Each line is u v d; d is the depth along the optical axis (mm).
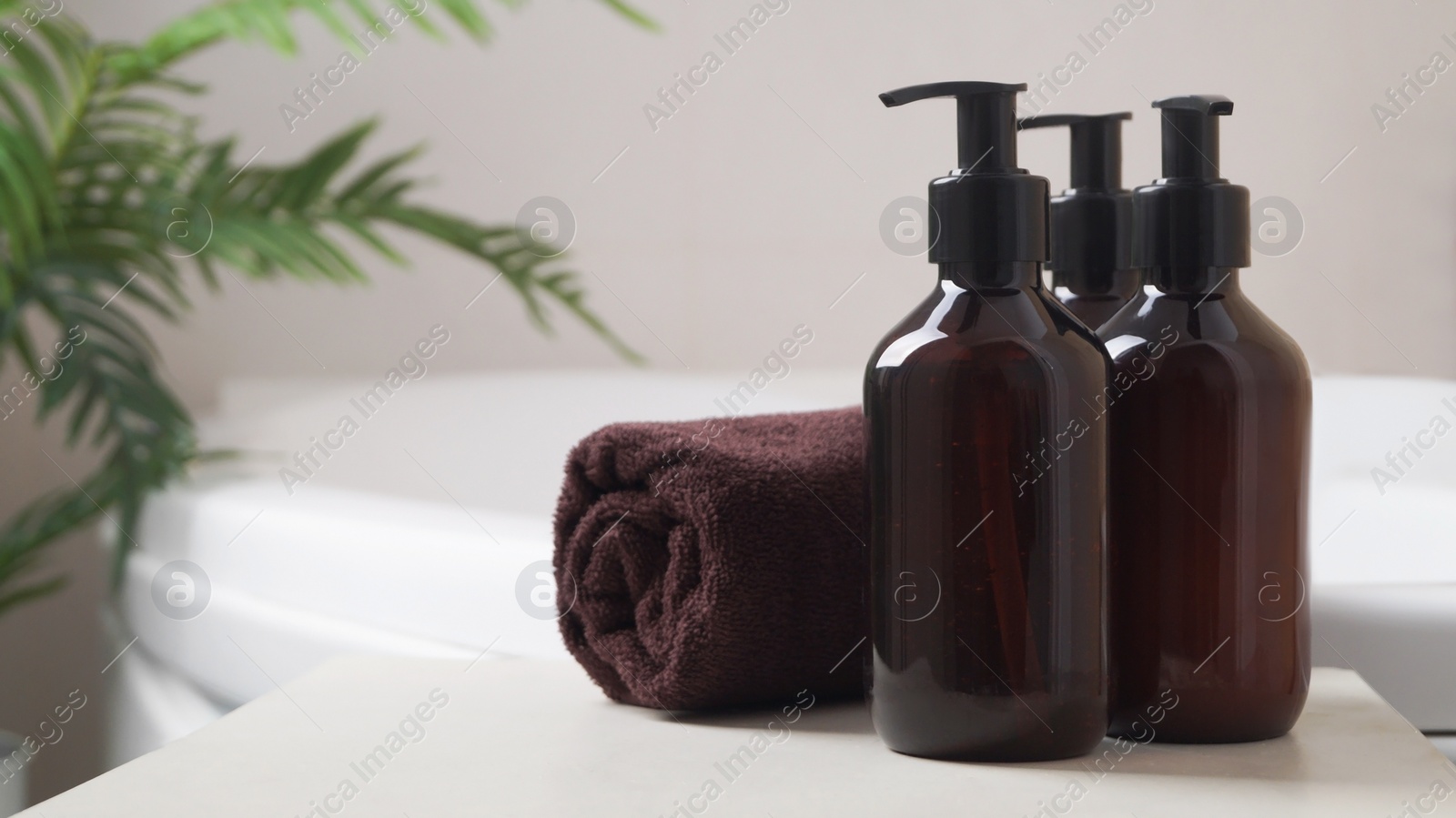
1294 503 385
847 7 1593
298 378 1707
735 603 409
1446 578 599
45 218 1079
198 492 1008
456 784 344
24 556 1087
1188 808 314
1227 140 1405
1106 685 364
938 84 361
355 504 900
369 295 1714
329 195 1181
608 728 414
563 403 1590
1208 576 378
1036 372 348
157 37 1084
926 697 355
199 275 1696
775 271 1641
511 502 1549
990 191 356
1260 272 1393
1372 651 471
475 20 1114
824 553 430
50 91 1060
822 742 389
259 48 1700
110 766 1126
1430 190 1356
